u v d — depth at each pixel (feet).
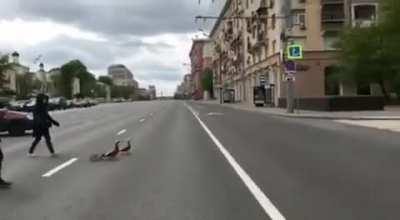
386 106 173.06
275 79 231.50
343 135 76.07
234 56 375.66
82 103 325.62
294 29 209.05
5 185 36.70
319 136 75.36
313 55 209.77
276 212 28.14
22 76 460.14
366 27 190.60
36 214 28.37
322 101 149.79
